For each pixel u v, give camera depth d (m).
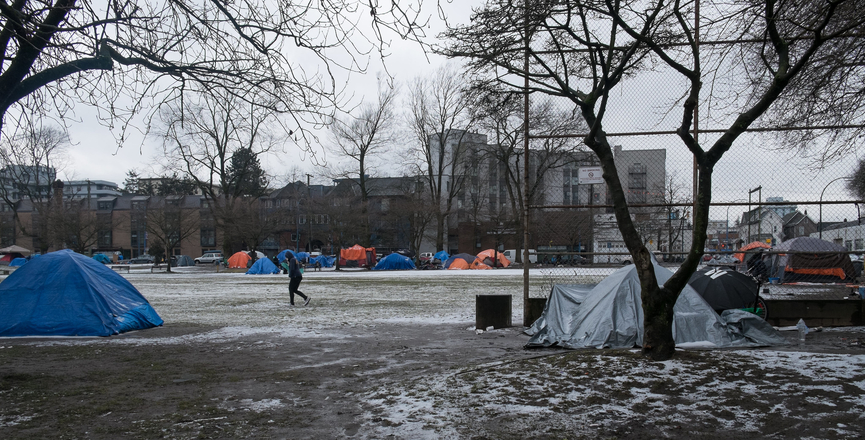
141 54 7.78
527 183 11.08
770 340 8.44
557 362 7.00
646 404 5.14
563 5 8.40
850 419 4.56
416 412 5.29
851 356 6.80
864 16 7.66
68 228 55.19
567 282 11.02
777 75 6.33
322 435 4.77
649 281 6.90
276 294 21.94
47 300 11.34
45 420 5.34
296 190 56.62
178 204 54.84
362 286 25.81
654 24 8.90
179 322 13.28
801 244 10.91
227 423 5.18
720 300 9.63
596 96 7.50
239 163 50.25
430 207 53.19
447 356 8.45
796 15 8.34
